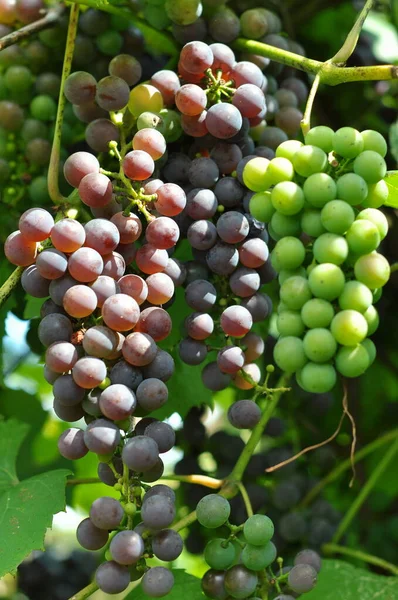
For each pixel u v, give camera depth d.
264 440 1.10
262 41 0.90
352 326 0.75
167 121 0.84
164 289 0.80
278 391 0.83
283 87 0.92
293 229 0.78
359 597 0.91
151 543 0.76
